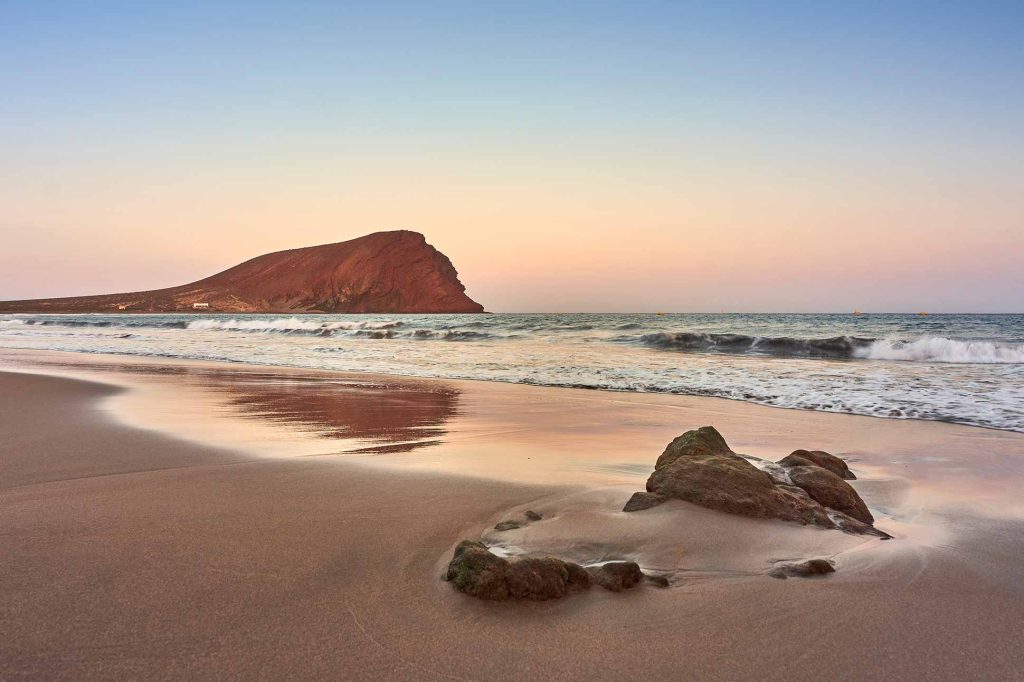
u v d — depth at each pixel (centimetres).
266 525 426
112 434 776
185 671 248
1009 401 1043
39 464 611
